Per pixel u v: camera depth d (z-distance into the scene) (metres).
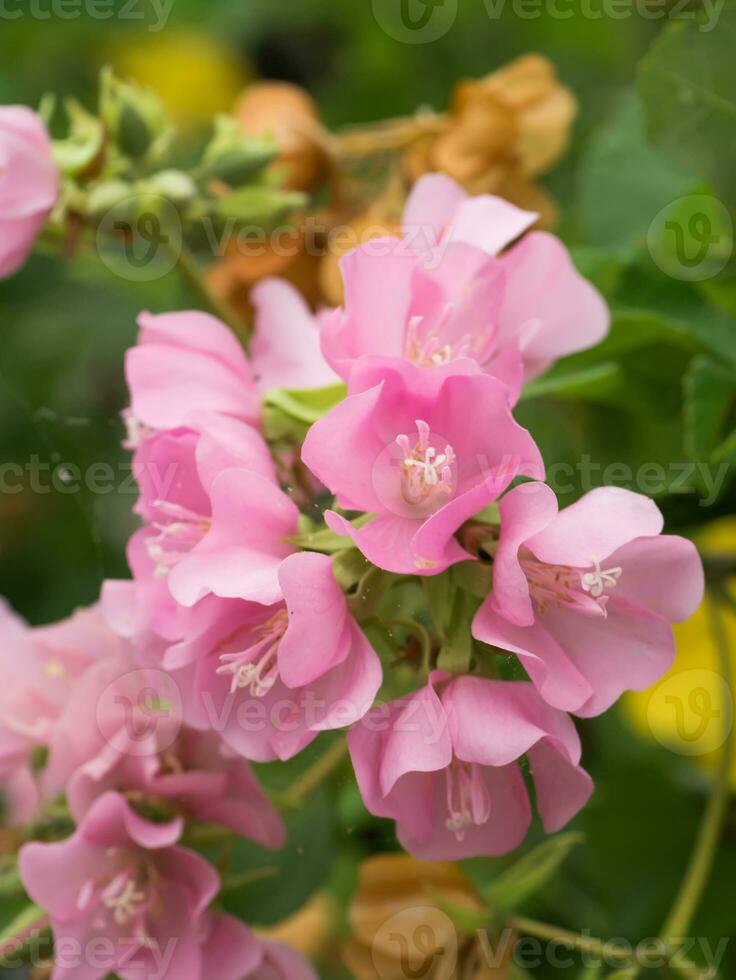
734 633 0.51
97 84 0.64
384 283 0.38
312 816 0.45
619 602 0.37
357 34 0.61
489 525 0.37
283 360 0.41
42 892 0.40
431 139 0.49
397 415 0.37
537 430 0.51
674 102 0.44
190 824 0.41
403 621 0.37
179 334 0.39
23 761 0.43
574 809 0.38
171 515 0.38
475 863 0.45
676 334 0.45
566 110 0.49
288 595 0.36
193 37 0.65
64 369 0.57
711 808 0.45
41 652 0.43
